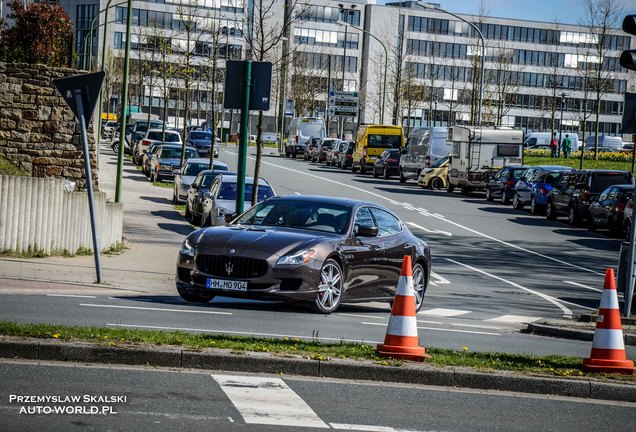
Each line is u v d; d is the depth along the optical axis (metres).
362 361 13.64
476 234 53.62
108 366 12.84
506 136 78.81
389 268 22.98
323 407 11.44
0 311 17.80
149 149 77.50
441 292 31.64
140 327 16.69
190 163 56.28
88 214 30.59
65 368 12.54
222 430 9.97
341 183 85.06
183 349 13.30
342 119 168.88
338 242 21.42
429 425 10.94
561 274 39.69
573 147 149.38
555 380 13.52
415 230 53.78
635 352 19.39
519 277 37.78
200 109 166.38
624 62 19.81
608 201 56.00
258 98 27.08
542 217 65.44
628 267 22.97
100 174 74.38
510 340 20.11
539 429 11.21
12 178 27.95
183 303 21.36
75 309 18.78
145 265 29.64
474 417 11.58
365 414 11.24
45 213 28.61
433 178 85.50
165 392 11.55
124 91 44.41
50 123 38.19
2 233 27.95
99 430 9.62
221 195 40.84
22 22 64.19
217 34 95.19
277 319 19.59
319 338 17.16
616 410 12.74
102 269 27.38
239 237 20.66
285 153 132.38
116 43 177.50
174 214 50.09
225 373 13.00
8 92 38.00
